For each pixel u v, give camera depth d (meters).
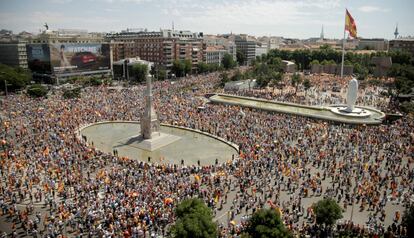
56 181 63.41
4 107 120.00
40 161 71.19
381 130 98.12
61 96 146.62
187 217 42.75
